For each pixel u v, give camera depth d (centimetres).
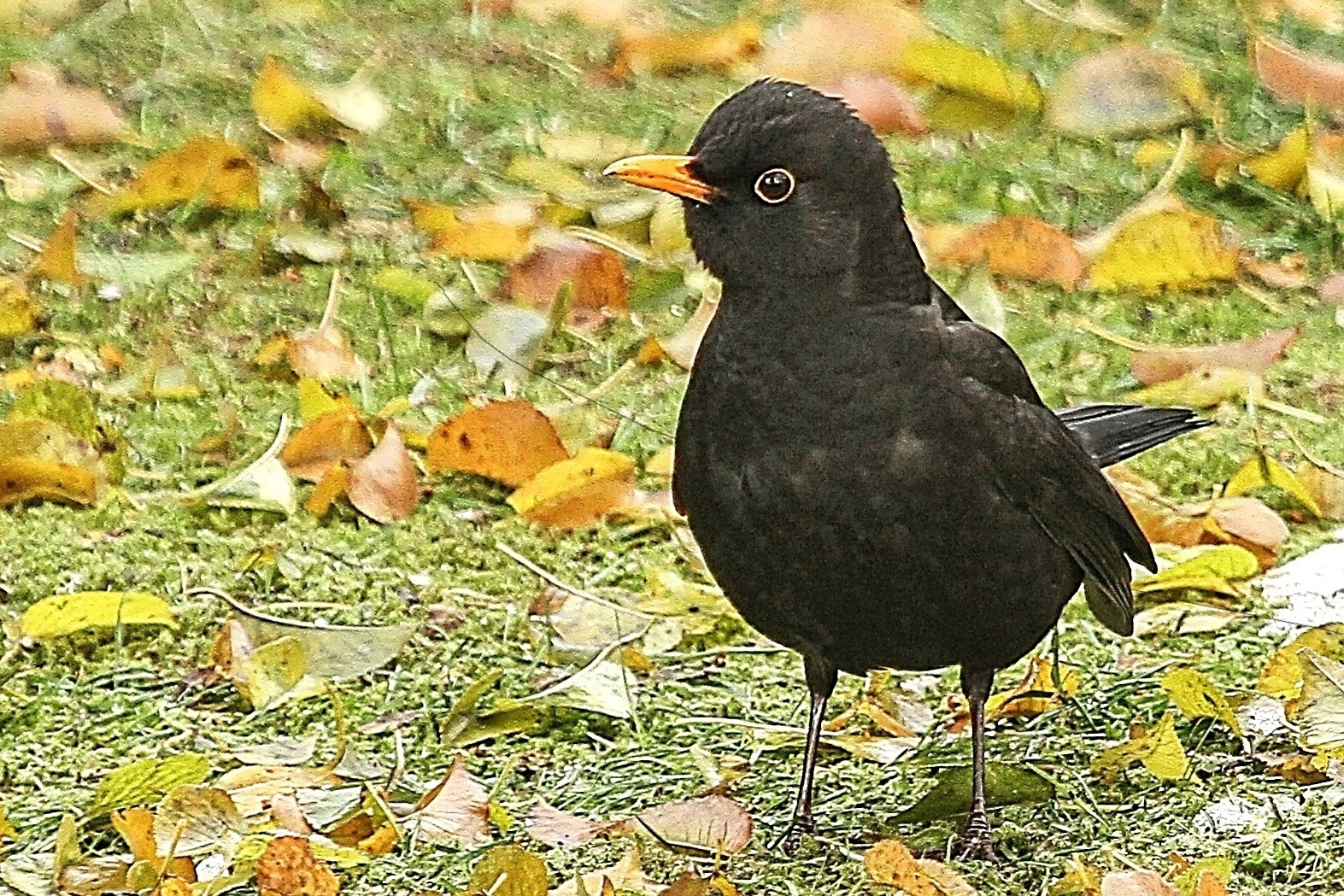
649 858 858
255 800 884
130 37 1748
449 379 1312
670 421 1260
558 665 1032
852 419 832
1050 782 903
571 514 1165
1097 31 1711
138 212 1498
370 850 854
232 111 1634
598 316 1391
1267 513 1131
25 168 1556
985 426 842
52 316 1378
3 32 1736
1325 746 884
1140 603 1083
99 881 812
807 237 839
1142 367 1282
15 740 965
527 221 1455
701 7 1816
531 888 784
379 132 1603
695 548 1123
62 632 1034
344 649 984
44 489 1171
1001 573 859
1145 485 1177
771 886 842
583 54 1756
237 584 1098
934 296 876
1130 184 1539
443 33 1788
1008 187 1532
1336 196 1492
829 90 1608
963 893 801
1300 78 1598
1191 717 950
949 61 1567
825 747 959
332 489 1173
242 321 1382
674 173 855
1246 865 843
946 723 980
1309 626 1055
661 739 973
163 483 1203
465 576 1116
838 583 851
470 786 875
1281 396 1299
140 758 949
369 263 1455
